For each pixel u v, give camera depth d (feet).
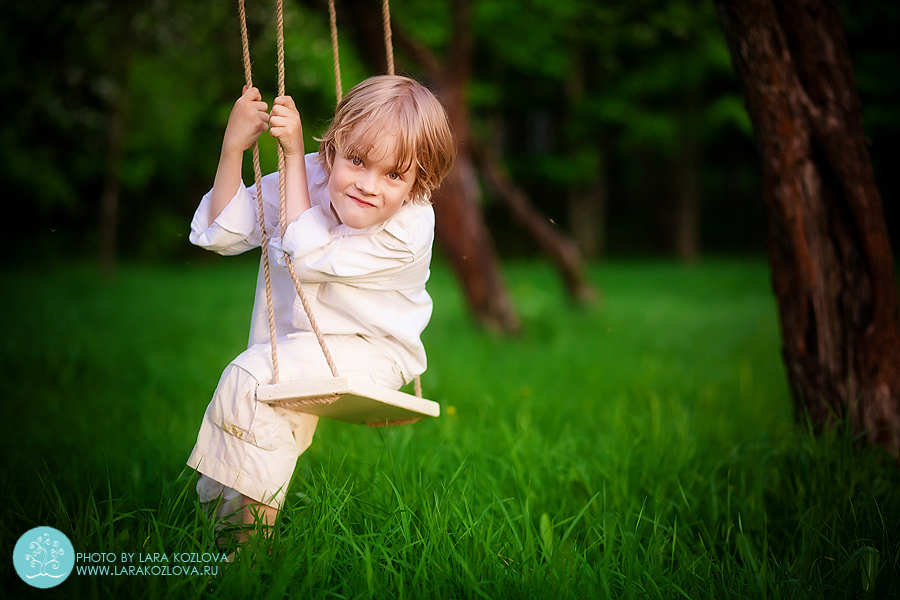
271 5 22.77
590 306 37.91
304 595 6.80
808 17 10.21
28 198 61.26
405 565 7.23
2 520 7.88
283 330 7.98
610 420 13.47
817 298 10.64
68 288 40.24
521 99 84.48
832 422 10.61
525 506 8.62
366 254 7.20
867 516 8.73
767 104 10.30
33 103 23.97
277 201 7.98
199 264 67.10
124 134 51.65
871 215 10.36
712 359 22.45
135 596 6.73
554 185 86.74
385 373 7.79
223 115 29.55
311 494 8.20
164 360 19.51
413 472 9.00
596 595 7.07
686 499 9.55
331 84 35.12
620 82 74.69
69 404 14.26
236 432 7.29
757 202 97.76
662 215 92.38
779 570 7.91
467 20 25.70
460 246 26.96
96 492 9.19
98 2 22.22
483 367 19.94
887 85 51.08
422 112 6.98
